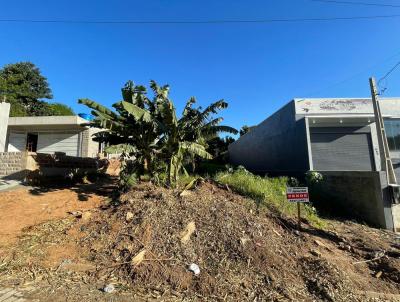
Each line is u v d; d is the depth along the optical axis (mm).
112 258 5004
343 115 14953
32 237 5781
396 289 4539
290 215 7520
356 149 15953
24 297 3898
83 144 17531
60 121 17109
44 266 4781
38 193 8992
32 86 36000
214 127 9172
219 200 7047
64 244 5523
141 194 7492
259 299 4031
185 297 4051
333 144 15992
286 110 16328
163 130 8508
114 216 6402
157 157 9344
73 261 4973
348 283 4430
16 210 7266
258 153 21594
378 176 8430
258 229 5891
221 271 4602
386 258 5496
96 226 6145
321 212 9203
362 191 8969
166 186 8336
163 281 4359
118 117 8945
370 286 4570
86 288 4199
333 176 10047
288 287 4293
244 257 4906
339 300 4035
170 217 6031
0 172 10805
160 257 4887
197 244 5270
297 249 5531
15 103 31344
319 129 16078
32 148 18266
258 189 8445
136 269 4559
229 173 11125
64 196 8891
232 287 4254
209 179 9188
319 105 15477
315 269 4738
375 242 6629
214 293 4125
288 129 16031
